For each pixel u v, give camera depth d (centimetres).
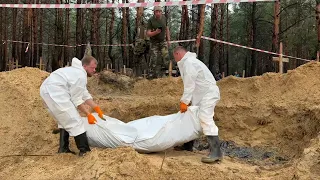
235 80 834
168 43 1017
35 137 696
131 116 770
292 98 741
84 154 515
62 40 2500
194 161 523
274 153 656
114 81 983
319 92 729
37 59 2823
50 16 3481
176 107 772
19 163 572
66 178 461
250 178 468
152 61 1002
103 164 457
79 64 538
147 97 855
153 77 1004
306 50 3027
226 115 760
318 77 770
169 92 896
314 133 626
